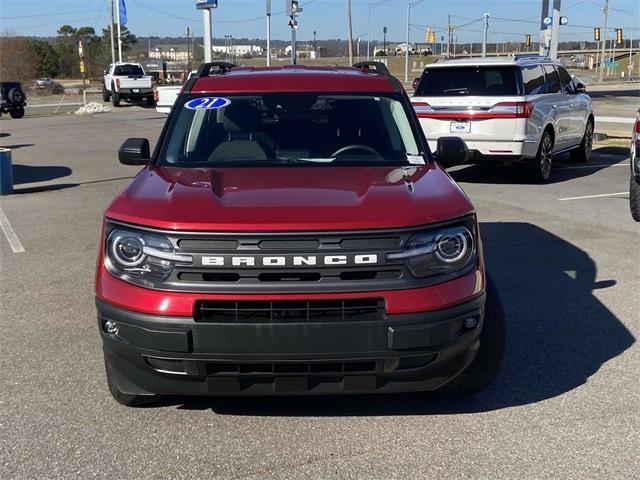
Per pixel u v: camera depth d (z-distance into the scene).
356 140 4.77
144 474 3.40
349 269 3.35
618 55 116.81
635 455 3.54
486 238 8.11
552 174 13.20
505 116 11.12
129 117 30.94
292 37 37.00
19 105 31.86
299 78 5.20
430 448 3.63
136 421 3.94
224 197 3.72
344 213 3.46
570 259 7.21
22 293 6.31
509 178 12.66
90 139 21.55
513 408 4.06
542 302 5.90
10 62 77.50
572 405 4.09
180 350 3.35
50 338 5.21
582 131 14.18
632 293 6.12
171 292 3.36
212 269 3.35
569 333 5.21
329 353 3.35
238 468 3.46
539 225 8.77
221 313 3.37
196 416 3.99
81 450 3.62
